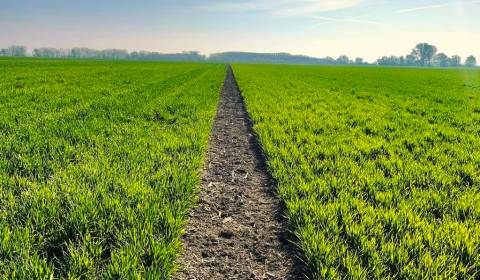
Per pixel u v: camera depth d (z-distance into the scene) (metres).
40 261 3.43
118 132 9.59
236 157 8.44
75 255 3.57
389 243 3.97
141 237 3.98
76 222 4.18
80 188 5.17
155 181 5.87
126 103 15.34
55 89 20.31
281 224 4.92
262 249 4.28
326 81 40.81
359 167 6.93
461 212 5.03
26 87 21.12
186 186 5.71
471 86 35.84
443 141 9.48
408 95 24.02
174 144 8.46
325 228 4.37
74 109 13.21
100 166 6.36
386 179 6.23
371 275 3.51
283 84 33.19
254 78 42.97
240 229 4.78
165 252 3.72
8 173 5.84
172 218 4.47
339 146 8.78
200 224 4.89
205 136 9.77
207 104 16.58
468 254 3.83
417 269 3.48
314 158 7.74
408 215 4.68
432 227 4.36
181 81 32.59
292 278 3.71
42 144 7.56
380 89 29.33
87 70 46.97
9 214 4.31
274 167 7.00
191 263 3.94
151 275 3.33
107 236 4.08
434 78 53.16
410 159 7.62
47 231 4.03
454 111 15.80
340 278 3.37
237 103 19.08
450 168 6.91
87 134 8.87
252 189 6.30
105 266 3.57
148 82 29.69
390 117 13.77
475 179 6.25
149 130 10.02
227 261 4.02
